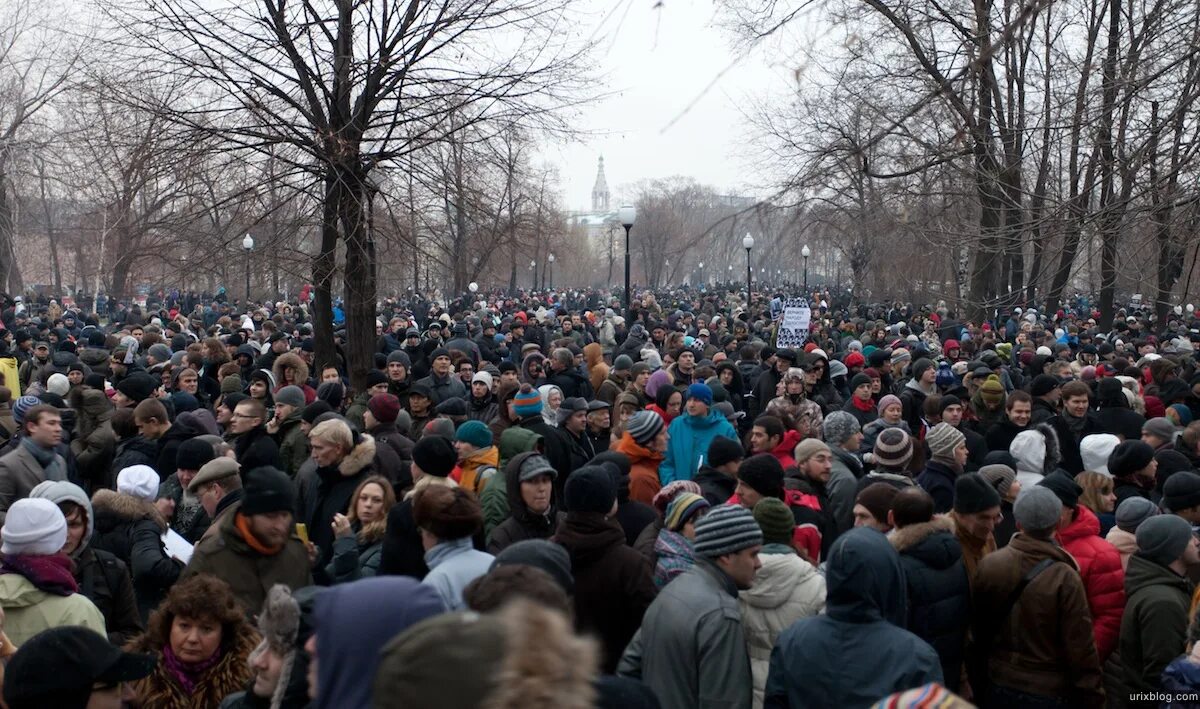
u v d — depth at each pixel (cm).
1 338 1888
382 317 3133
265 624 387
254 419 894
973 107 800
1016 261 1894
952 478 729
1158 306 2266
